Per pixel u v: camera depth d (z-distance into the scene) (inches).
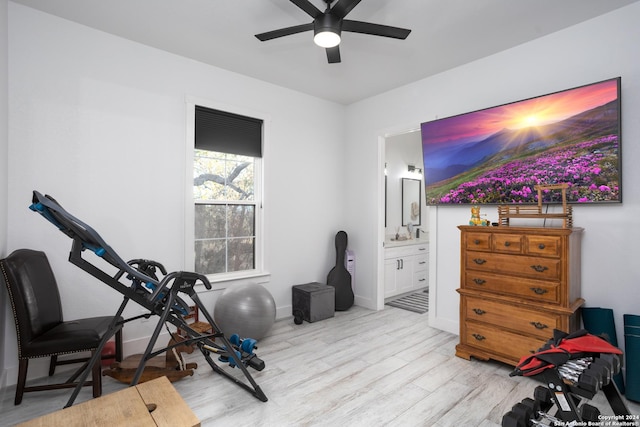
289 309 153.6
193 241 123.1
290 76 138.6
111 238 106.4
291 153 154.3
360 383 91.4
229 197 138.3
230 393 86.0
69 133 99.0
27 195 92.4
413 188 225.9
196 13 94.7
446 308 132.9
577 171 95.1
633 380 80.9
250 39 109.4
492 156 113.7
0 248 83.5
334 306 152.7
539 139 101.9
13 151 90.4
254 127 143.1
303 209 159.5
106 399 54.6
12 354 90.0
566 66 101.0
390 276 178.7
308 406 80.2
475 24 98.9
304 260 159.9
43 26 94.7
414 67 129.3
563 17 95.3
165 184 117.3
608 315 89.9
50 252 95.7
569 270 87.7
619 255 91.1
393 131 153.5
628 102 89.7
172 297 75.9
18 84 91.0
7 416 75.1
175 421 48.9
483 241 105.0
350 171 174.7
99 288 103.7
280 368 100.3
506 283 99.4
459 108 128.0
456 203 125.9
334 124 172.6
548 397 64.2
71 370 98.2
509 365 102.7
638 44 88.1
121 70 108.3
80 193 100.9
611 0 87.4
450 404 81.3
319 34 79.7
